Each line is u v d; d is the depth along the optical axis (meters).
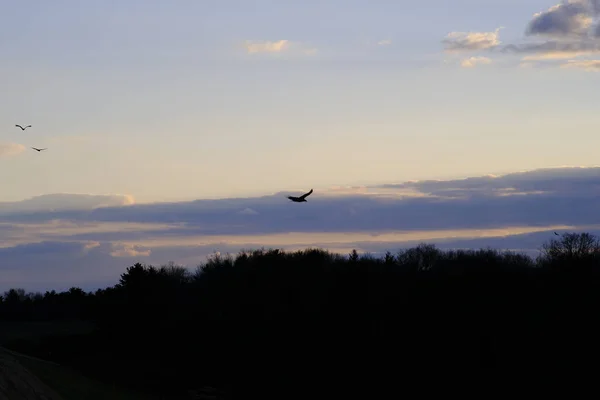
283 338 115.56
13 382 73.25
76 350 128.25
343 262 132.38
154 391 103.12
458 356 105.12
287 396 106.31
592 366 96.69
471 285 111.12
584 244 129.25
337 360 110.19
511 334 104.06
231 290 130.25
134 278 133.38
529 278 114.19
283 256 141.38
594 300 102.12
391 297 115.44
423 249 158.12
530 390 97.88
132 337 129.62
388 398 103.38
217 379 112.56
